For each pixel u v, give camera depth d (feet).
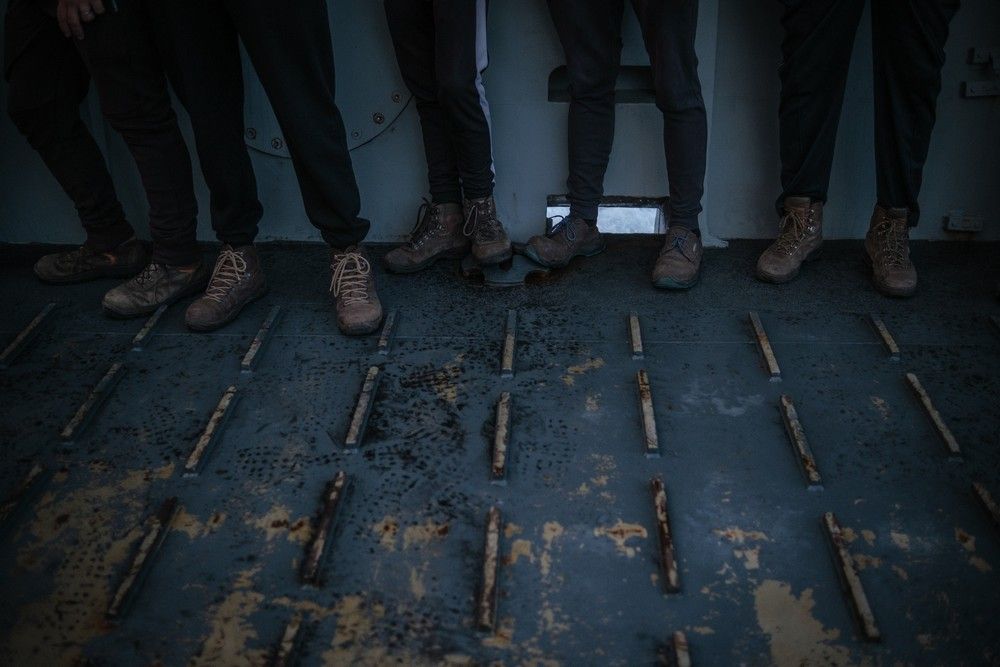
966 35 10.39
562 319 9.77
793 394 8.42
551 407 8.30
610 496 7.22
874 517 6.97
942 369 8.73
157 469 7.61
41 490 7.39
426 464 7.59
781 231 10.58
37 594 6.40
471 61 9.11
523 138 11.14
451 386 8.63
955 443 7.62
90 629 6.11
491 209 10.36
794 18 9.18
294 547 6.77
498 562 6.56
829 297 10.11
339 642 5.96
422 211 11.55
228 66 8.79
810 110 9.64
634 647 5.91
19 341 9.39
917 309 9.80
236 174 9.28
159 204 9.57
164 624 6.14
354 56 10.69
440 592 6.34
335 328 9.68
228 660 5.85
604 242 11.48
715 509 7.08
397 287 10.53
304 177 9.14
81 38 8.34
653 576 6.46
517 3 10.44
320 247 11.62
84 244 10.81
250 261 9.96
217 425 8.02
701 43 10.57
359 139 11.13
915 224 10.16
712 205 11.51
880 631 5.98
